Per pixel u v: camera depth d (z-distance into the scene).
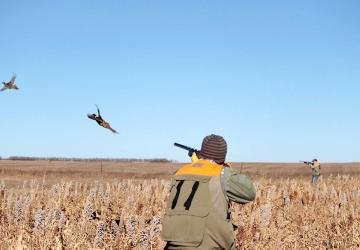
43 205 13.09
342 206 14.95
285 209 14.80
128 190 16.42
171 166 88.19
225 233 4.89
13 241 8.68
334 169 77.81
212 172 5.03
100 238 9.05
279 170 74.25
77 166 81.00
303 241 11.62
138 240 9.03
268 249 10.46
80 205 13.16
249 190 5.02
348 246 11.31
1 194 13.46
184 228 4.88
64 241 8.84
